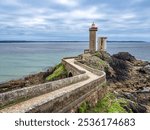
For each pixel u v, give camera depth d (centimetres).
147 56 16638
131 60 7869
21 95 1556
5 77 7494
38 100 1587
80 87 1984
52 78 4934
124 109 2756
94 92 2438
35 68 9725
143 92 4822
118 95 3988
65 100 1628
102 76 2867
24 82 5375
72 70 4359
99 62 5684
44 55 17512
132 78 6047
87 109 2127
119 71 6222
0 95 1389
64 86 2155
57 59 14100
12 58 14738
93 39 6719
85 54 6222
